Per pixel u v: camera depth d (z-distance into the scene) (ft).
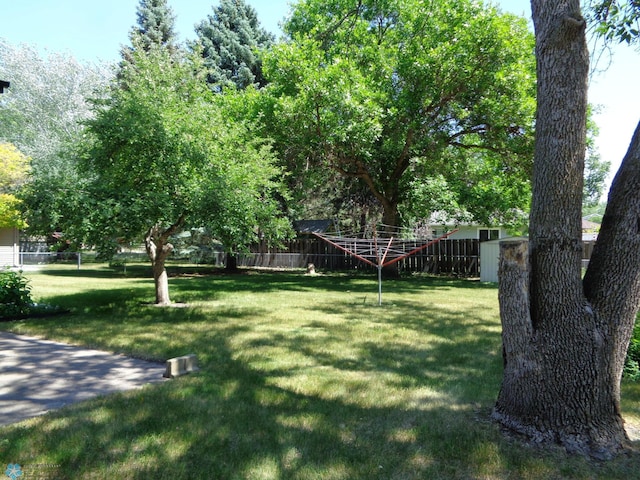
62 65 84.43
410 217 68.44
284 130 50.39
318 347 21.43
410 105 50.98
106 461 10.20
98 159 29.12
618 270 11.35
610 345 11.38
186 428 11.97
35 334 23.94
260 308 34.06
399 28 55.83
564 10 11.39
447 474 9.96
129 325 26.37
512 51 47.88
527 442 11.39
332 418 12.87
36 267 79.92
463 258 65.31
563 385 11.37
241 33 87.71
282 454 10.68
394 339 23.36
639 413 13.47
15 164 63.52
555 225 11.55
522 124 49.03
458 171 61.26
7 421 12.35
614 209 11.55
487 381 16.43
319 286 51.75
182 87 36.06
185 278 61.57
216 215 28.53
